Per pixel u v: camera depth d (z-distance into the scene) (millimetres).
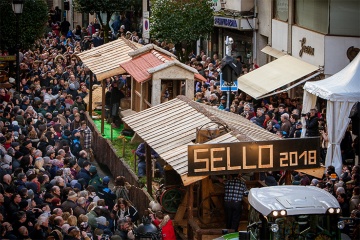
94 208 24141
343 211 24578
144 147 30859
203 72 41906
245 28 46125
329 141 29969
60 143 31109
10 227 21594
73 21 70000
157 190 27578
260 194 20438
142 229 22625
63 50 55500
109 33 57250
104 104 37375
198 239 23516
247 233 19734
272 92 37844
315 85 31000
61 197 24938
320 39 37531
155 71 34094
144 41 51000
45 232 21969
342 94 29750
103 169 35750
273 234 19719
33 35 46906
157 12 46688
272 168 23391
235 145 23156
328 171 26688
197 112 28188
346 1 36625
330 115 29922
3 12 45844
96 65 38375
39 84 41031
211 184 24703
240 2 46250
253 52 46750
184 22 46438
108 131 38000
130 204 26219
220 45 51000
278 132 31516
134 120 29203
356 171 26203
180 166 24016
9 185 24188
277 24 43062
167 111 29281
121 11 57031
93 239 23125
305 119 31203
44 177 25547
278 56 42469
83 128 34844
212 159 23094
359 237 22062
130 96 39625
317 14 38156
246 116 34375
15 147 28062
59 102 38500
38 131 31641
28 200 23219
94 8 56531
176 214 25688
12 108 33781
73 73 45312
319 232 19734
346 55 37031
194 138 26375
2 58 44031
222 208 24797
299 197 20125
